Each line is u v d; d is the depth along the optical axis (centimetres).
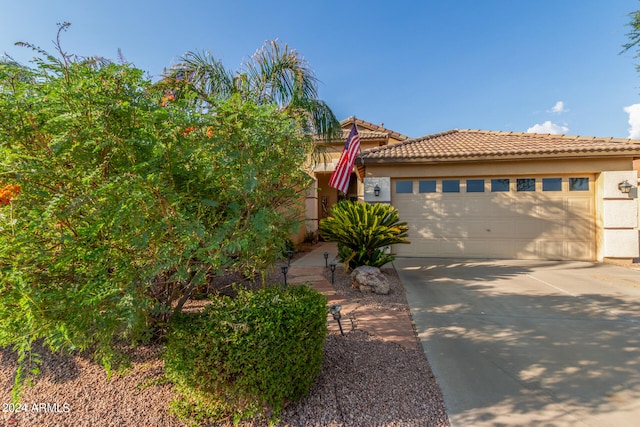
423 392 324
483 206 1127
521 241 1108
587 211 1075
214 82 700
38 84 252
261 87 700
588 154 1007
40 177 233
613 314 555
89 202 232
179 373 285
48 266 232
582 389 330
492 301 638
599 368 371
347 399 309
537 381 345
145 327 299
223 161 269
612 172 1025
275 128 305
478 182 1130
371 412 291
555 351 415
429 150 1156
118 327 265
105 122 244
